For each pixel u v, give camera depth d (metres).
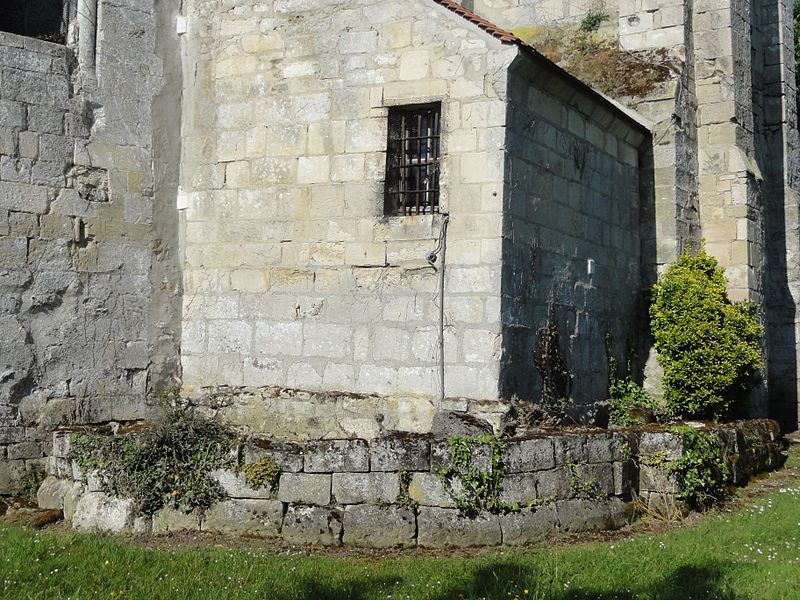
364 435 11.27
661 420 14.20
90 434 10.30
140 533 9.44
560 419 12.10
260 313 12.09
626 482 10.52
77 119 11.98
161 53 12.73
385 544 9.04
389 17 11.70
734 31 16.25
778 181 18.67
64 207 11.77
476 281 11.00
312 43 12.05
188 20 12.86
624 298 14.55
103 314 12.02
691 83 16.02
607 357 13.83
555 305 12.29
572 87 12.37
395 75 11.61
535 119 11.86
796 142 19.31
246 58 12.41
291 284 11.94
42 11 12.21
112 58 12.34
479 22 11.29
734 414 14.88
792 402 18.36
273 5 12.31
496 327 10.87
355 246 11.62
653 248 15.23
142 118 12.52
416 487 9.22
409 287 11.33
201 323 12.43
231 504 9.40
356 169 11.70
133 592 7.36
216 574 7.86
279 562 8.30
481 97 11.18
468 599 7.28
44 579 7.64
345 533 9.09
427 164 11.48
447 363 11.05
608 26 16.20
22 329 11.36
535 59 11.33
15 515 10.24
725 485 11.76
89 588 7.46
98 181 12.12
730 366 14.09
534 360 11.66
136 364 12.23
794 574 7.91
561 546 9.23
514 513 9.32
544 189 12.06
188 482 9.50
